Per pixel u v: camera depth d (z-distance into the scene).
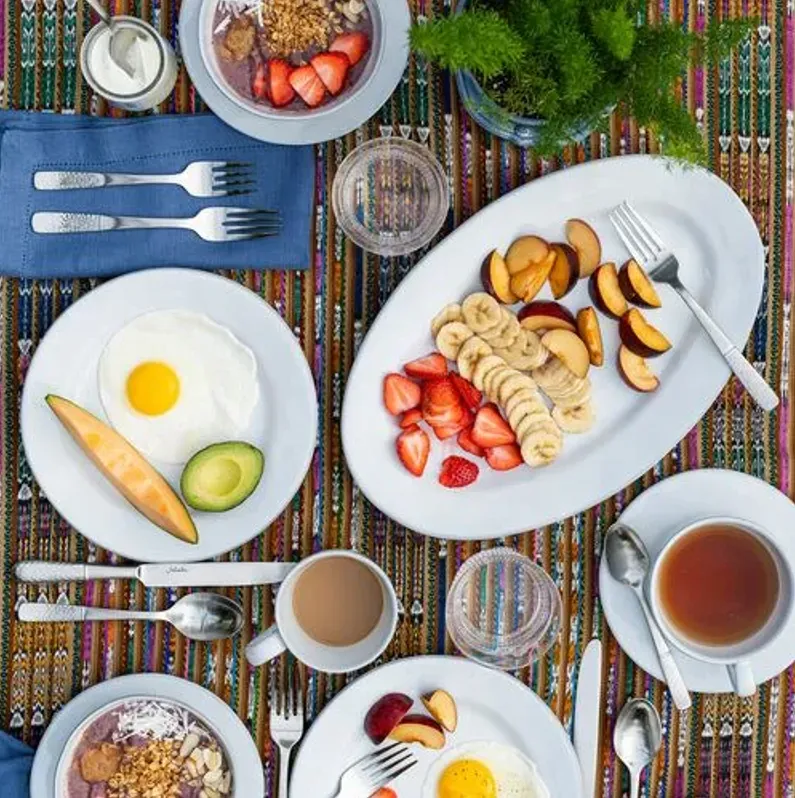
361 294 1.42
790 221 1.47
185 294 1.35
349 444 1.38
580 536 1.46
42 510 1.41
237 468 1.35
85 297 1.34
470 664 1.40
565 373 1.41
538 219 1.39
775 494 1.44
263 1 1.32
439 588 1.45
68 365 1.36
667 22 1.43
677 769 1.48
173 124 1.38
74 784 1.38
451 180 1.42
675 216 1.42
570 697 1.46
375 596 1.41
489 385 1.41
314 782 1.41
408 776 1.44
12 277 1.39
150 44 1.33
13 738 1.40
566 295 1.43
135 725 1.39
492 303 1.39
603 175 1.38
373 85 1.35
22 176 1.37
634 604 1.44
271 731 1.41
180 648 1.42
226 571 1.40
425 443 1.39
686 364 1.44
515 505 1.42
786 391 1.48
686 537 1.43
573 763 1.41
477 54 1.11
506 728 1.44
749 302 1.42
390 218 1.41
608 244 1.43
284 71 1.32
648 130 1.43
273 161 1.39
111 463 1.33
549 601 1.45
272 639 1.38
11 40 1.38
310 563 1.38
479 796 1.42
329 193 1.41
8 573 1.40
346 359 1.43
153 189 1.39
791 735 1.48
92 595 1.41
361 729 1.42
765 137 1.45
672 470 1.47
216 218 1.38
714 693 1.47
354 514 1.44
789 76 1.45
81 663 1.41
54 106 1.38
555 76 1.19
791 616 1.40
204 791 1.40
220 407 1.37
